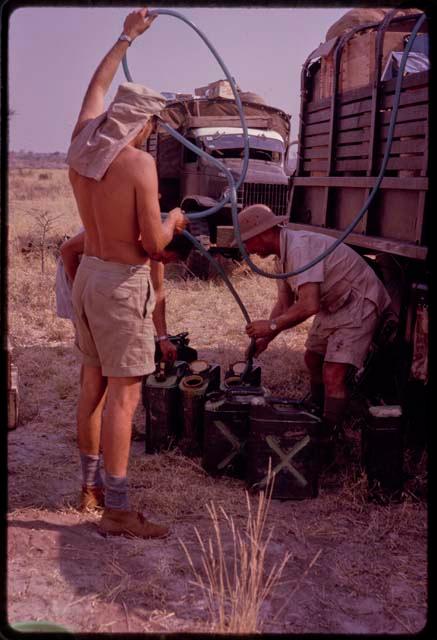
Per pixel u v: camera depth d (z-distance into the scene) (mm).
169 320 7871
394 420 3637
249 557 3119
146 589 2836
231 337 7164
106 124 3117
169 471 4035
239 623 2559
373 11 5746
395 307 4418
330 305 4145
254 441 3711
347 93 4855
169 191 11945
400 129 4020
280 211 10516
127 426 3254
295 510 3621
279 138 11461
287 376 5836
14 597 2729
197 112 11539
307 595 2881
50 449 4352
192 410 4160
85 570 2953
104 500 3539
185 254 4055
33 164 74812
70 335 7199
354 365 4098
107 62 3375
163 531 3291
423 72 3734
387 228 4297
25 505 3531
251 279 9859
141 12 3385
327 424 4121
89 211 3215
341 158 5039
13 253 11133
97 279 3162
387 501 3674
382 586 2969
